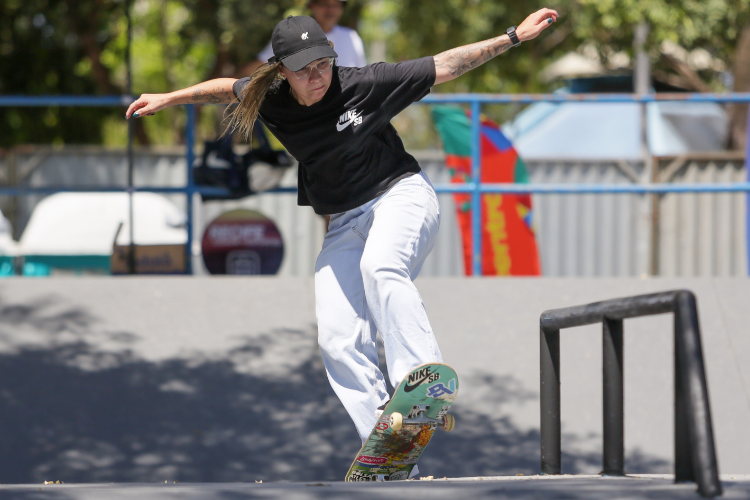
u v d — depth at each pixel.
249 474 13.74
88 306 17.17
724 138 35.06
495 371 16.02
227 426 14.58
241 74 19.61
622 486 7.22
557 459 9.53
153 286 17.92
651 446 14.67
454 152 23.91
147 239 29.36
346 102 9.43
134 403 14.95
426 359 9.26
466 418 15.01
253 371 15.77
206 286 18.03
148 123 59.12
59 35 34.62
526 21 9.53
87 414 14.66
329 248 10.23
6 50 34.69
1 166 32.41
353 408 9.84
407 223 9.66
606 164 30.55
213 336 16.59
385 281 9.36
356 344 9.93
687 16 30.72
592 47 37.72
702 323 17.12
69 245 29.16
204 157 20.19
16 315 16.75
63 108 36.84
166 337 16.48
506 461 14.12
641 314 7.71
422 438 9.63
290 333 16.80
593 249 30.72
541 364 9.67
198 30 32.97
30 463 13.66
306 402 15.16
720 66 41.91
